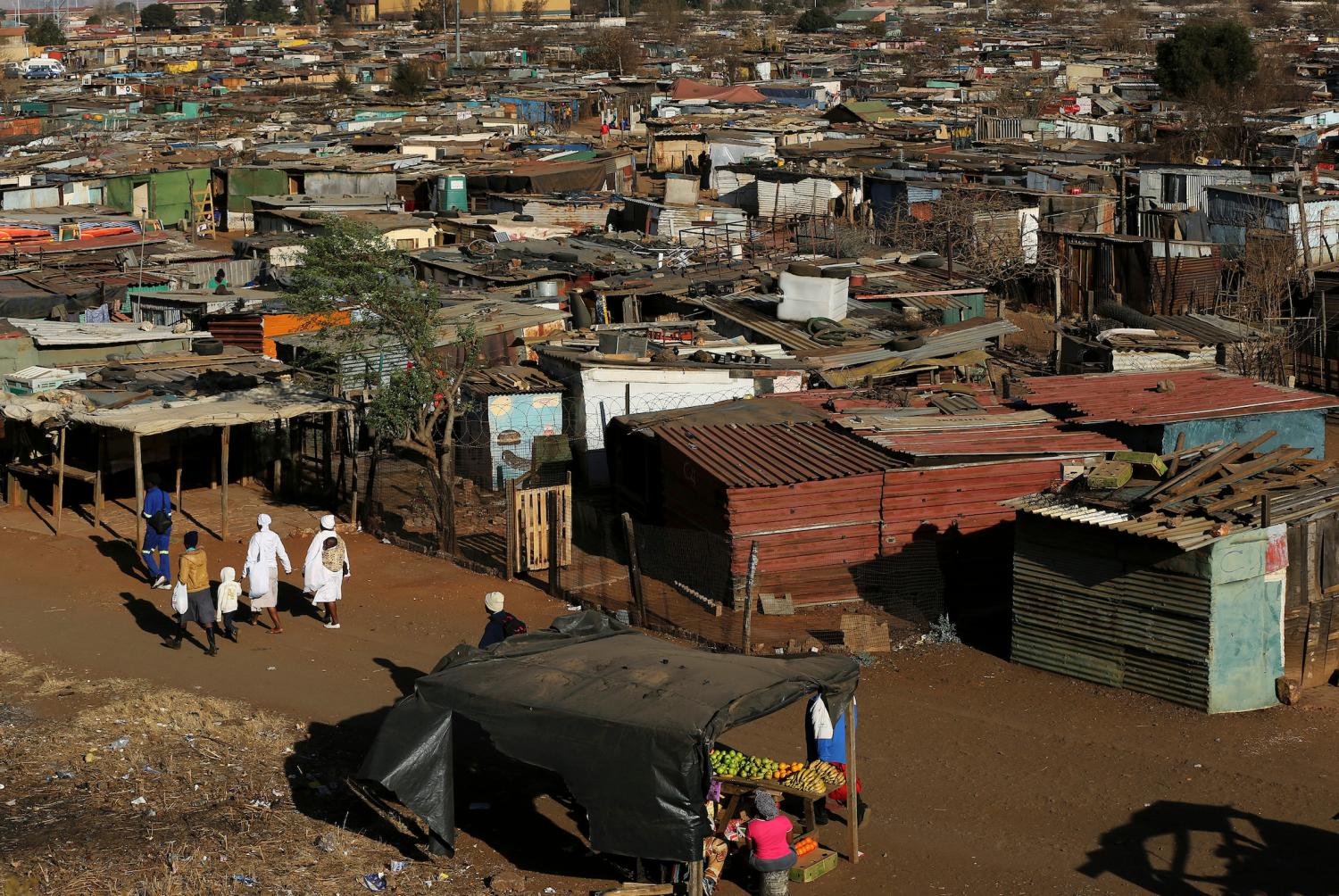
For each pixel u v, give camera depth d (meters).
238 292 40.25
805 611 22.06
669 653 14.56
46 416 25.80
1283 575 18.42
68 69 167.88
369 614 21.72
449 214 55.59
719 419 25.36
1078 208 53.38
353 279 26.61
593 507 24.62
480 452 28.36
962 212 49.53
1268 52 124.50
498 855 14.25
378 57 157.88
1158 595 18.39
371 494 26.08
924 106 100.94
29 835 13.97
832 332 32.16
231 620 20.41
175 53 171.12
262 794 15.38
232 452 29.27
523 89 116.44
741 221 55.91
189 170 67.00
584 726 12.77
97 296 39.69
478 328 32.91
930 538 22.81
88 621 21.30
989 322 33.28
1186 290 44.44
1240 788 15.97
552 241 48.91
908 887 13.77
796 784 14.08
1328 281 41.53
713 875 13.49
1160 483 20.33
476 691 13.62
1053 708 18.36
